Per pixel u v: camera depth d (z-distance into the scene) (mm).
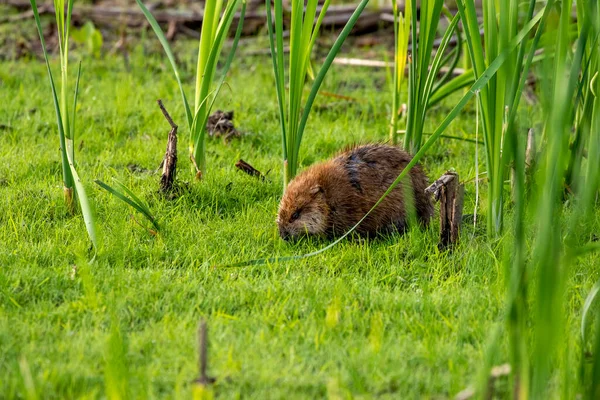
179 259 9672
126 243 9844
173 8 21297
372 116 15594
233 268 9422
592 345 7574
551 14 8086
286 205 10461
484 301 8539
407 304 8484
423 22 10703
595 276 9164
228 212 11211
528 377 6180
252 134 14336
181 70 17953
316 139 14055
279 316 8156
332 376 7039
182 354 7348
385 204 10734
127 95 15688
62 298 8555
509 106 9273
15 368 6977
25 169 12234
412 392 6852
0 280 8594
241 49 19281
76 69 17562
